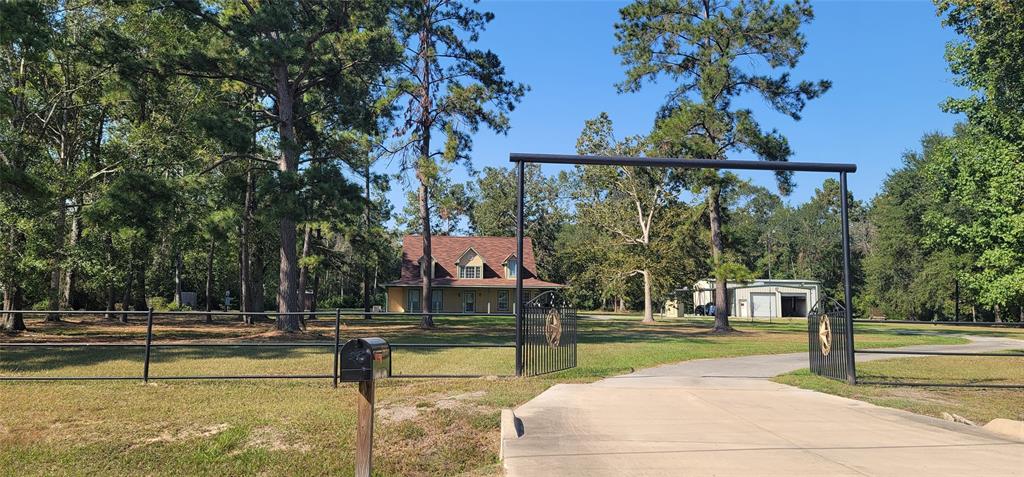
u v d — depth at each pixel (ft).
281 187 75.82
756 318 201.26
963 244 73.31
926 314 182.91
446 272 182.70
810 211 304.50
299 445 24.71
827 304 44.98
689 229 135.44
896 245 176.14
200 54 75.51
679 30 103.14
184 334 83.56
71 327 97.91
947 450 22.62
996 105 66.90
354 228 130.93
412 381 38.81
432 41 103.71
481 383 37.63
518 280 41.39
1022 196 58.39
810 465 20.52
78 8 82.17
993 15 63.52
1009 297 60.70
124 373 42.80
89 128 100.94
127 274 88.53
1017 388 40.70
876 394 36.45
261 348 63.87
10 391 34.24
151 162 79.36
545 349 43.21
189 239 79.36
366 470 17.87
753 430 25.77
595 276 150.61
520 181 41.91
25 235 74.18
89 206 68.74
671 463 20.77
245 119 79.56
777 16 97.71
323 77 87.35
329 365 47.65
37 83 86.94
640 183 146.72
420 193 113.09
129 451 23.94
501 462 22.45
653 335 97.91
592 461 21.02
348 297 248.73
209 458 23.24
